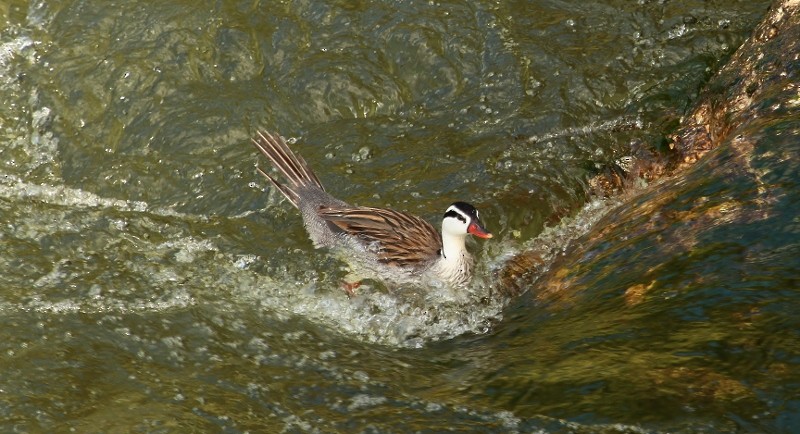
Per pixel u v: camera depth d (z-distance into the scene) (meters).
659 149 13.25
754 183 9.66
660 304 8.47
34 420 8.34
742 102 12.10
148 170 13.91
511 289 10.98
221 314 10.70
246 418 8.27
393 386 8.75
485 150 13.90
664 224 9.77
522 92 14.84
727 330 7.80
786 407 6.90
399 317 10.89
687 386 7.34
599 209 12.38
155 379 9.09
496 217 12.56
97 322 10.32
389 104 14.94
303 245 12.50
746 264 8.52
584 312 9.05
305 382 8.97
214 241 12.56
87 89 14.86
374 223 12.37
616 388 7.55
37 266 11.65
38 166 14.07
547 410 7.56
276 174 13.81
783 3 12.74
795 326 7.60
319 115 14.80
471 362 9.02
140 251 12.24
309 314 11.06
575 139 13.89
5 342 9.74
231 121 14.50
